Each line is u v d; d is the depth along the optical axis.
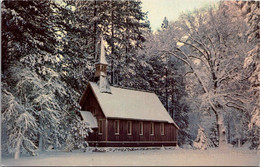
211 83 52.69
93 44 53.00
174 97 65.25
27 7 32.00
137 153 35.59
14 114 28.50
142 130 43.91
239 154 35.75
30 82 30.25
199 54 55.91
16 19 28.78
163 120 46.91
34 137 34.31
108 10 54.38
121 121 41.31
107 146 39.06
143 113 45.16
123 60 55.41
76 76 39.31
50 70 32.97
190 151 40.78
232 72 51.12
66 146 39.47
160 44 55.12
